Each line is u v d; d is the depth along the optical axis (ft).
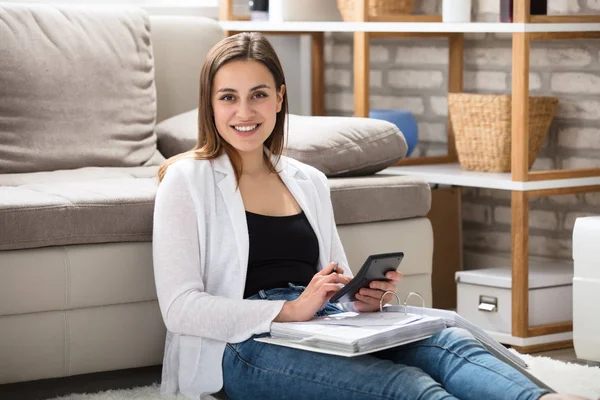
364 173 11.21
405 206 10.78
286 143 9.87
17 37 11.34
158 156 12.10
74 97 11.51
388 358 7.93
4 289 8.59
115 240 9.09
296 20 14.11
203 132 8.80
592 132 12.70
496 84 13.82
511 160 12.25
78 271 8.89
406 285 10.87
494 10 13.75
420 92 14.85
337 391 7.42
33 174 10.90
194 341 8.34
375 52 15.42
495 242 14.03
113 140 11.68
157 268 8.31
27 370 8.80
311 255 8.87
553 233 13.23
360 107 13.28
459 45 14.10
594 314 10.71
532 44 13.32
